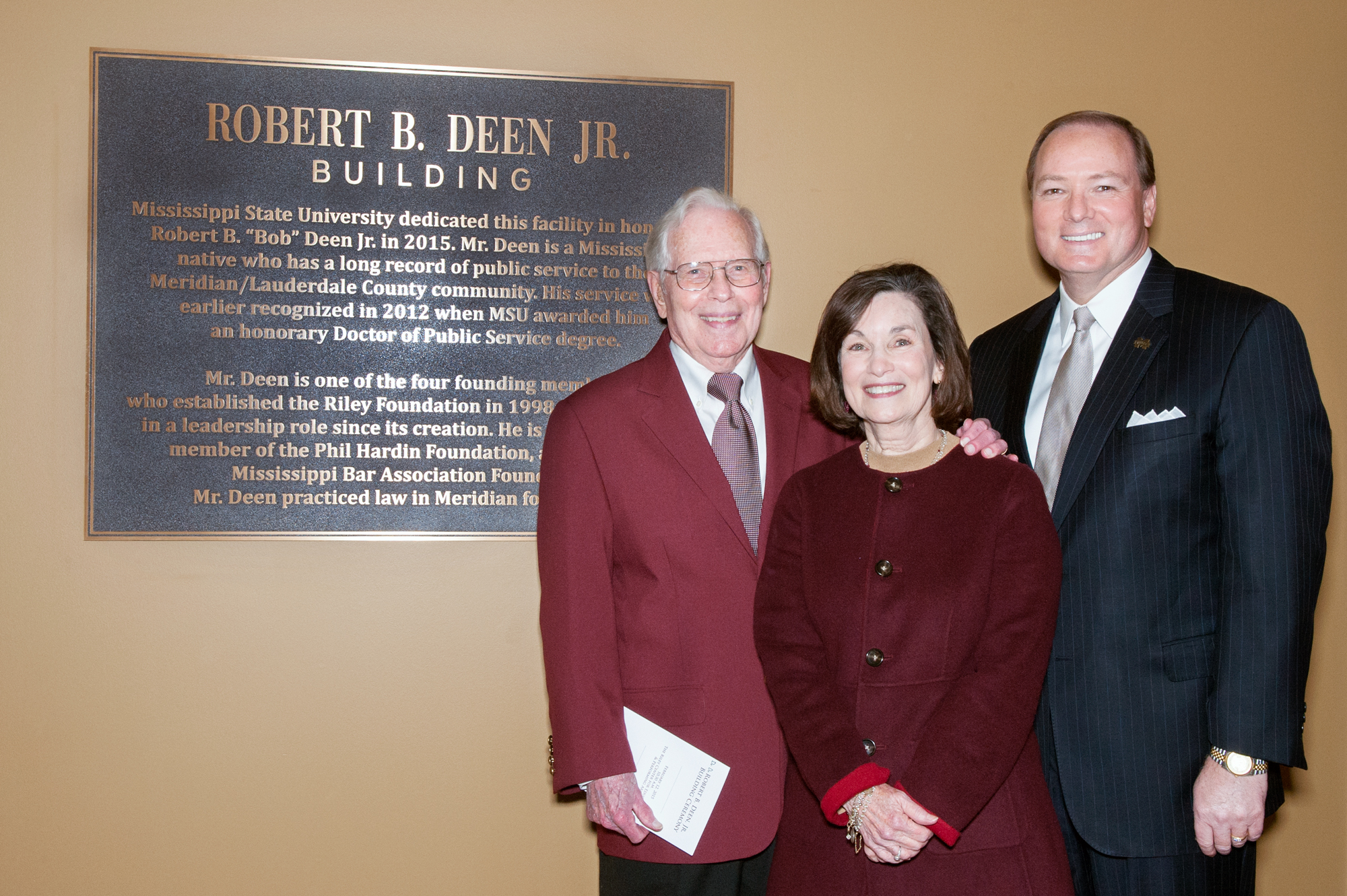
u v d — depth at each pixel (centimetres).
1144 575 174
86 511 237
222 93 239
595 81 247
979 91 259
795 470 191
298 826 245
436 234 244
